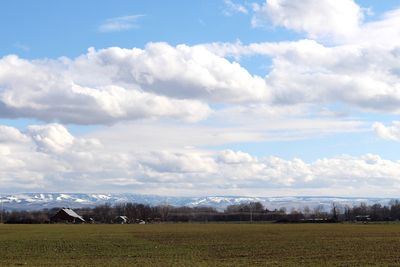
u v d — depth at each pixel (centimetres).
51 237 9400
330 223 19600
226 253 5862
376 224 17562
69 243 7725
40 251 6319
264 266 4541
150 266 4562
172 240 8331
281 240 8144
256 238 8744
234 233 10619
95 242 7925
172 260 5103
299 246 6825
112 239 8706
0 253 6066
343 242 7569
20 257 5562
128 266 4559
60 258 5419
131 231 12025
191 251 6166
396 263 4722
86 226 16988
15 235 10219
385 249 6259
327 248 6450
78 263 4856
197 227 15138
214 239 8531
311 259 5122
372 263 4731
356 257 5297
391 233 10238
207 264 4703
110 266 4559
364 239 8281
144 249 6512
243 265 4619
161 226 16712
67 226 16962
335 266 4525
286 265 4606
